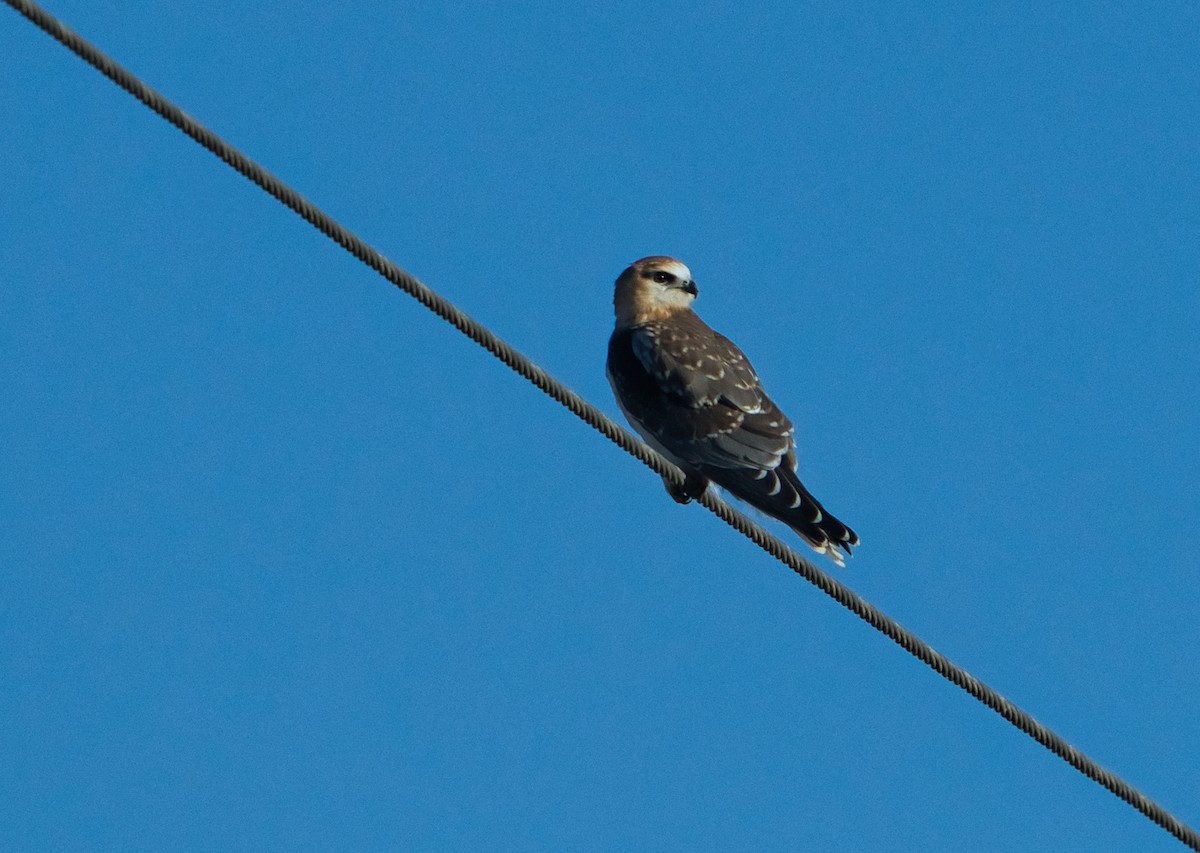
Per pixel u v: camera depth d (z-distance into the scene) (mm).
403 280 9773
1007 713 11477
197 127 8656
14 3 7844
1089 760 11641
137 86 8383
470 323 10211
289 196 9156
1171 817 12008
